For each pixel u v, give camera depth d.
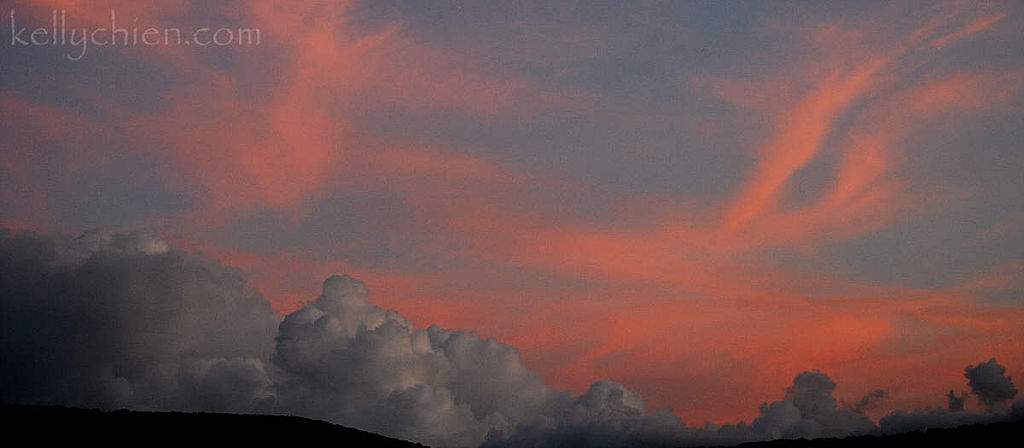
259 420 103.25
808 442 101.75
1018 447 84.12
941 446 88.75
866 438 98.19
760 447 103.69
